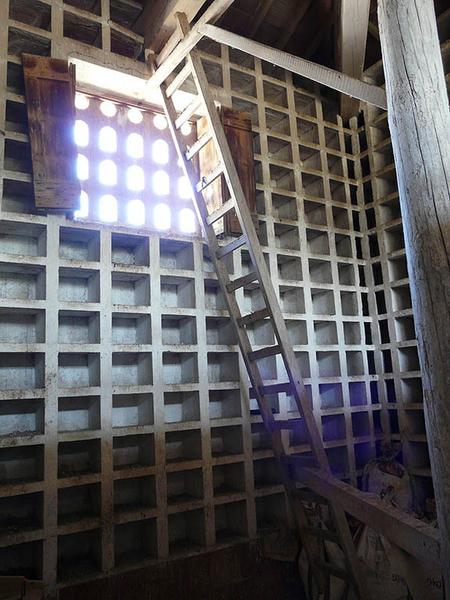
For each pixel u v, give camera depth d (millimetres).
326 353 3785
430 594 2086
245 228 2775
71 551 2723
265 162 3570
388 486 3336
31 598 1839
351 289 3857
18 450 2664
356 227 4055
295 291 3660
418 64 1672
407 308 3828
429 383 1566
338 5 3266
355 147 4133
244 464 3061
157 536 2697
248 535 2969
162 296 3277
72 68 2889
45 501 2430
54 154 2707
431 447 1563
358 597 2396
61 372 2863
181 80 3100
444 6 3621
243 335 2971
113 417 2961
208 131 2961
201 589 2750
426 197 1597
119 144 3238
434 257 1564
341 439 3547
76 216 2918
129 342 3094
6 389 2609
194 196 3115
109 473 2621
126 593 2545
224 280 3027
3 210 2803
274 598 2924
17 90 2891
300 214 3682
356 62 3557
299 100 4023
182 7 3012
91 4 3207
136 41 3291
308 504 3129
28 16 3010
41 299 2672
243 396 3150
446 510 1510
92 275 2924
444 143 1620
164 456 2803
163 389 2881
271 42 4035
